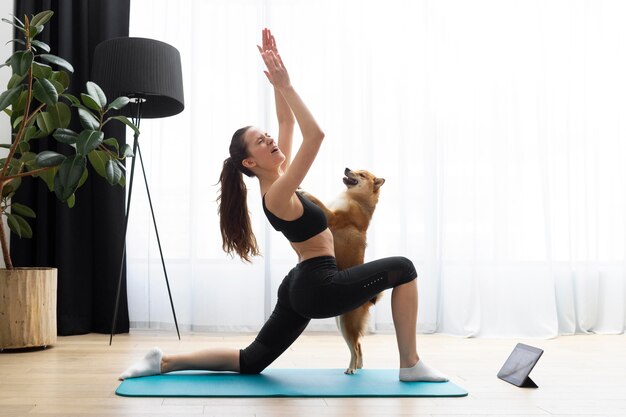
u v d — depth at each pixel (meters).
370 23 4.02
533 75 4.00
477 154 3.96
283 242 3.93
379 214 3.98
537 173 3.95
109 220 3.77
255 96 3.94
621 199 4.10
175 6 3.92
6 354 3.01
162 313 3.85
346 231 2.44
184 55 3.91
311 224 2.27
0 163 3.20
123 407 1.98
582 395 2.26
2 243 3.18
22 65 2.83
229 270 3.87
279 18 3.99
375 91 4.03
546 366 2.85
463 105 4.01
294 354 3.07
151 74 3.31
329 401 2.09
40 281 3.14
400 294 2.38
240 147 2.33
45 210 3.71
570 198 4.06
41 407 1.97
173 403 2.03
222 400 2.08
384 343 3.47
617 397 2.23
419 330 3.93
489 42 4.01
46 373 2.54
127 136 3.87
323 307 2.26
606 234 4.09
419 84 4.04
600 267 4.09
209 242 3.88
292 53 3.98
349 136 3.95
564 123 4.07
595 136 4.09
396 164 4.01
